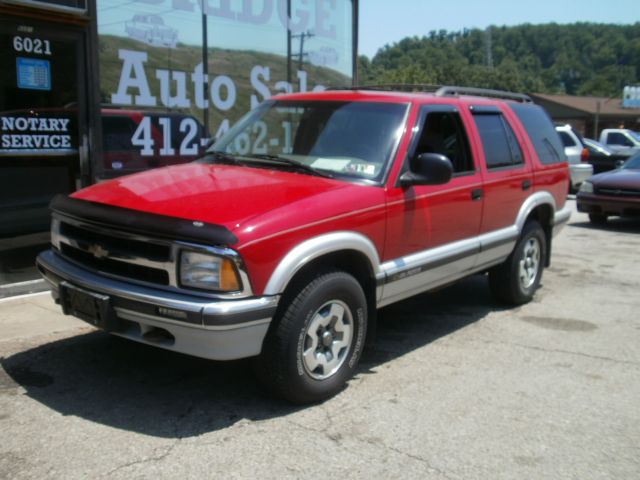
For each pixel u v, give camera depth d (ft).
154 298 11.69
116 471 10.69
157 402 13.30
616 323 19.80
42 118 21.07
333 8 32.35
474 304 21.67
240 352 11.91
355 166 14.92
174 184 13.88
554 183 21.91
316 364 13.20
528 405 13.75
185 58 25.62
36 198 21.13
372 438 12.08
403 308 21.06
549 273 26.63
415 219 15.37
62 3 20.59
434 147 16.48
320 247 12.68
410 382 14.78
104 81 22.82
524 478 10.94
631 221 41.75
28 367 14.92
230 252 11.46
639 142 81.25
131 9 23.31
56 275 13.48
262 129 17.20
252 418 12.71
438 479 10.80
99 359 15.48
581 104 160.76
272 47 29.32
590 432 12.63
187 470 10.78
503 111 20.07
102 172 22.80
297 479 10.62
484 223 18.25
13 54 20.15
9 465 10.80
